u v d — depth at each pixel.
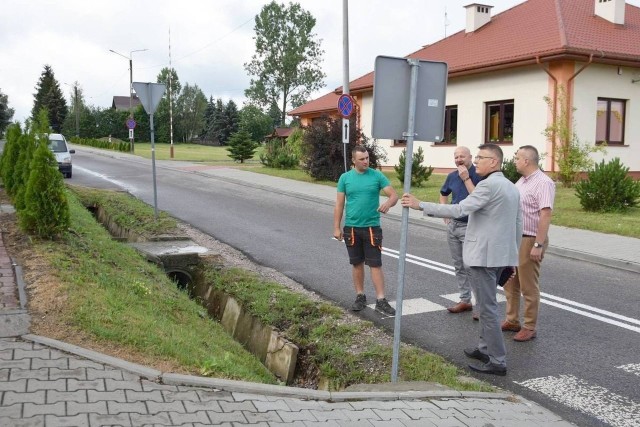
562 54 19.56
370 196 7.12
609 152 21.62
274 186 21.42
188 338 5.31
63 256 6.85
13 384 3.79
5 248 7.15
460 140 24.48
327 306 7.00
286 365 5.93
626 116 22.00
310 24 71.25
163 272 8.70
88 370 4.09
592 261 10.27
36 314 5.00
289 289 7.87
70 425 3.35
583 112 20.75
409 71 4.86
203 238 11.62
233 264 9.31
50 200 7.54
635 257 10.03
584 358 5.78
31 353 4.28
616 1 22.97
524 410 4.45
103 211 14.63
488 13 27.06
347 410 4.03
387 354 5.61
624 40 22.03
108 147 58.00
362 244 7.22
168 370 4.33
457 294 8.05
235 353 5.92
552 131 19.53
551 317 7.07
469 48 25.20
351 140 22.41
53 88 95.56
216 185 22.67
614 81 21.41
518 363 5.67
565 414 4.59
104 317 5.07
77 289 5.66
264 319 6.77
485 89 23.19
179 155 47.00
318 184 22.17
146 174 27.33
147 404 3.72
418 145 26.70
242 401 3.94
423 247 11.41
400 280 4.93
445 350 6.02
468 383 5.05
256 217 14.79
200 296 8.55
